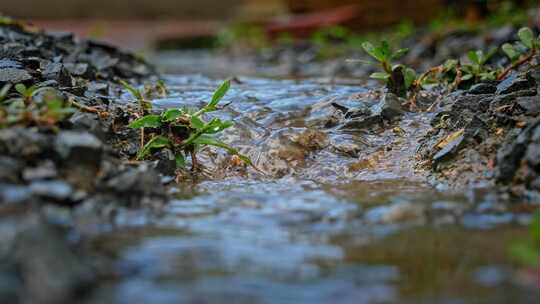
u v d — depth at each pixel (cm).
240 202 373
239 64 1162
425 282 265
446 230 323
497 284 261
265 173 446
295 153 460
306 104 547
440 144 440
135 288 258
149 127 457
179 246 301
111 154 397
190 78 777
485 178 399
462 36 978
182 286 261
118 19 2333
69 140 358
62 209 328
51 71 527
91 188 353
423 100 529
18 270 262
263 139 480
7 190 323
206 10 2388
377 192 393
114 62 701
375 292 257
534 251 282
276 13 1739
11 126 374
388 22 1274
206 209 359
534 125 387
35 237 273
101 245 300
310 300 250
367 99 543
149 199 360
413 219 338
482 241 306
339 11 1343
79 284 253
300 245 305
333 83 700
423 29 1164
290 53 1209
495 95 479
